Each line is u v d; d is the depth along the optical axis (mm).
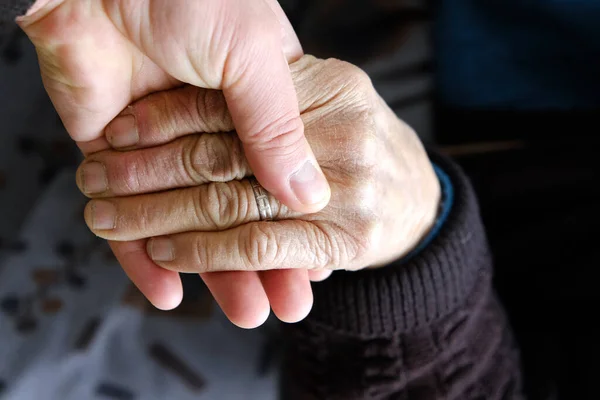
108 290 525
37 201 564
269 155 263
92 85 267
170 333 520
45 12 244
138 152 288
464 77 485
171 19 237
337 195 289
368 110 294
